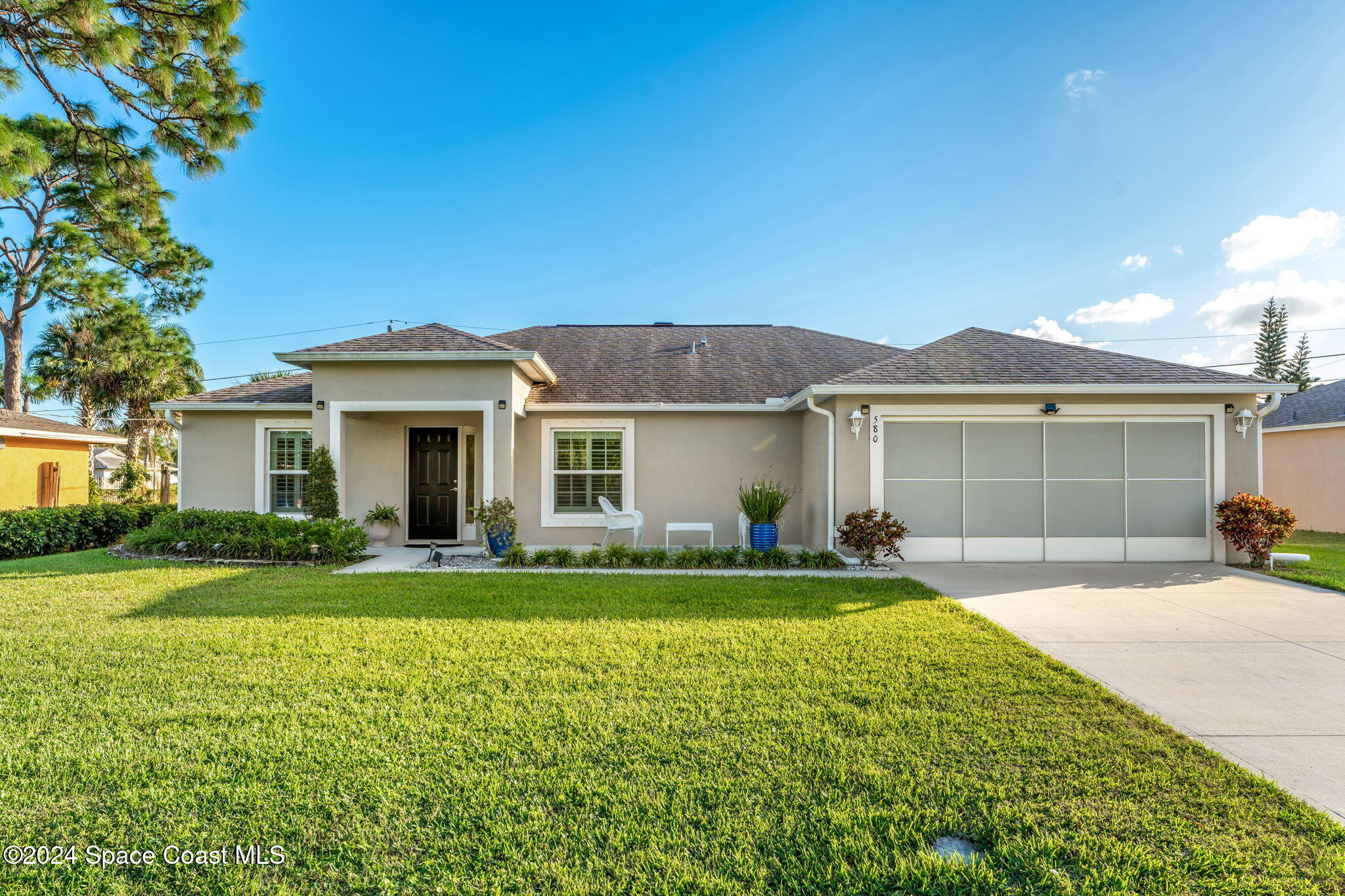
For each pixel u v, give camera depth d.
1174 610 7.02
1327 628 6.22
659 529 12.37
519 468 12.36
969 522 10.63
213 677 4.49
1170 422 10.64
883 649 5.32
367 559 10.41
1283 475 17.98
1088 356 11.19
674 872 2.41
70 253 19.39
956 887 2.35
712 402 12.29
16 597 7.20
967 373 10.45
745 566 9.77
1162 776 3.15
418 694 4.20
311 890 2.32
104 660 4.89
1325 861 2.48
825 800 2.92
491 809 2.84
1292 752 3.50
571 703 4.06
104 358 22.69
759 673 4.67
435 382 10.78
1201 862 2.48
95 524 12.66
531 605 6.92
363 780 3.07
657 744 3.47
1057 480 10.65
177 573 8.73
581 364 14.18
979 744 3.51
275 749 3.38
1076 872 2.44
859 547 9.80
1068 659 5.20
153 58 8.70
